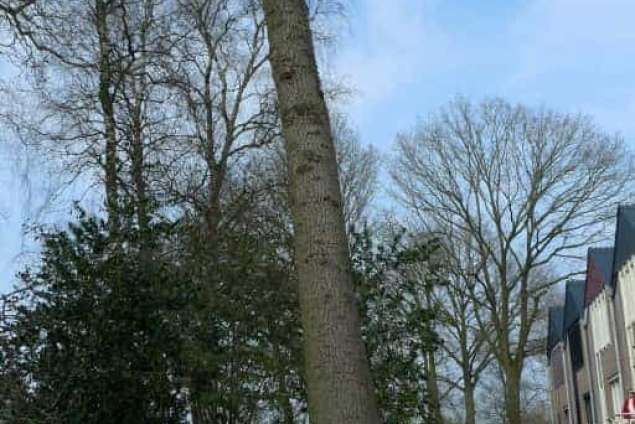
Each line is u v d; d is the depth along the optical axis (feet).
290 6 21.08
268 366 45.29
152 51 59.11
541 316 139.33
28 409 35.99
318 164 19.77
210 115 63.21
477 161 117.91
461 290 114.32
